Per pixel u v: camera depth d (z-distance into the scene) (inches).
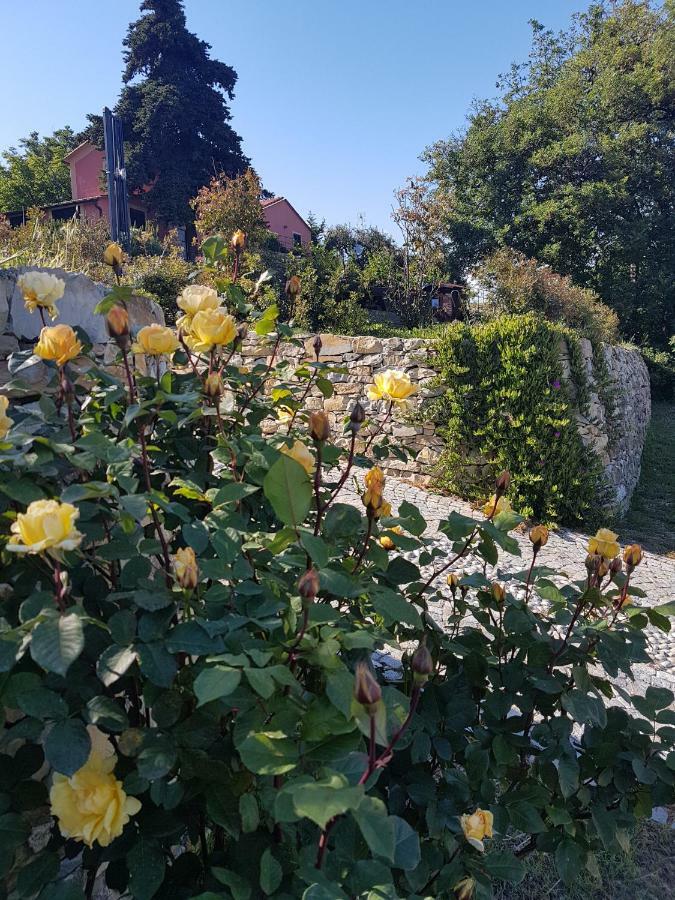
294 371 74.4
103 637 46.0
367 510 55.9
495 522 64.8
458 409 281.4
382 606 49.9
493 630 72.6
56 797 41.4
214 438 65.9
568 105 844.0
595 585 64.5
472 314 545.0
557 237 808.3
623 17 873.5
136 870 42.7
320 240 1007.6
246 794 40.1
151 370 99.0
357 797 30.4
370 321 536.1
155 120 1075.9
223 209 571.2
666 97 812.0
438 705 68.9
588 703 62.2
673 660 162.6
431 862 58.4
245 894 38.2
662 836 93.8
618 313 808.9
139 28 1157.7
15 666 44.1
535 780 71.5
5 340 80.6
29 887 43.4
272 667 38.7
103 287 98.4
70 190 1318.9
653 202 844.0
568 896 80.4
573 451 271.4
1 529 49.2
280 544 49.3
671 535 297.3
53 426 56.4
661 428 613.3
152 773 39.8
